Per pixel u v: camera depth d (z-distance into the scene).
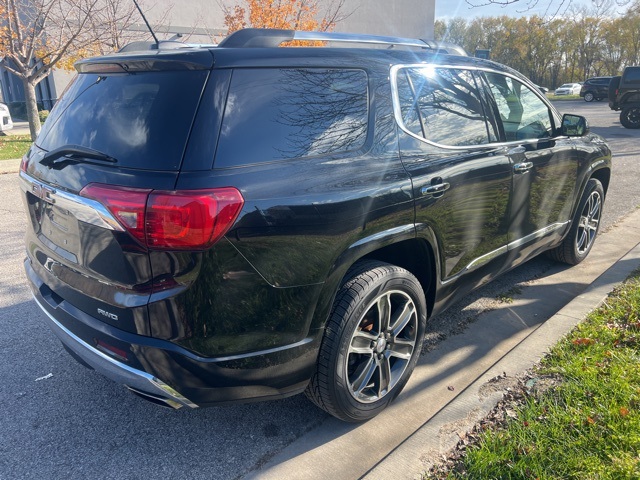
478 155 3.32
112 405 3.05
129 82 2.44
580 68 60.06
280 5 15.55
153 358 2.19
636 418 2.53
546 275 4.88
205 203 2.06
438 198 2.96
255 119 2.32
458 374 3.30
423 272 3.15
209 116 2.20
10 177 9.92
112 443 2.74
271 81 2.43
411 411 2.95
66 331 2.56
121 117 2.36
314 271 2.38
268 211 2.21
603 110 28.53
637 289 4.05
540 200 4.03
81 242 2.33
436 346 3.65
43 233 2.70
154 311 2.15
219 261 2.13
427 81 3.17
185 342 2.16
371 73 2.85
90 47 14.06
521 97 3.98
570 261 4.98
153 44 2.87
